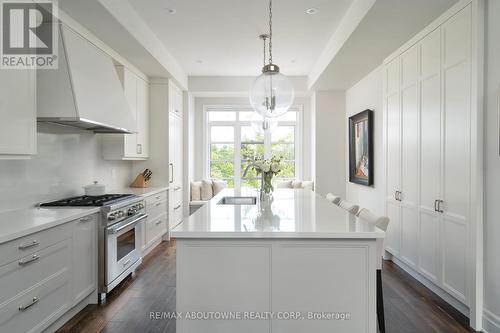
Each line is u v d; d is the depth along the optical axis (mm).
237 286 1824
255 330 1829
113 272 2973
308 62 5281
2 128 2043
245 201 3529
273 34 4059
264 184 3285
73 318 2584
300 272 1821
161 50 4406
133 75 4461
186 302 1829
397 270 3717
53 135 3135
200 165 6883
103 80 3277
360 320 1812
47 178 3045
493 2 2238
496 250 2238
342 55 3955
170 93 5289
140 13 3480
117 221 3072
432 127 2951
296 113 6977
